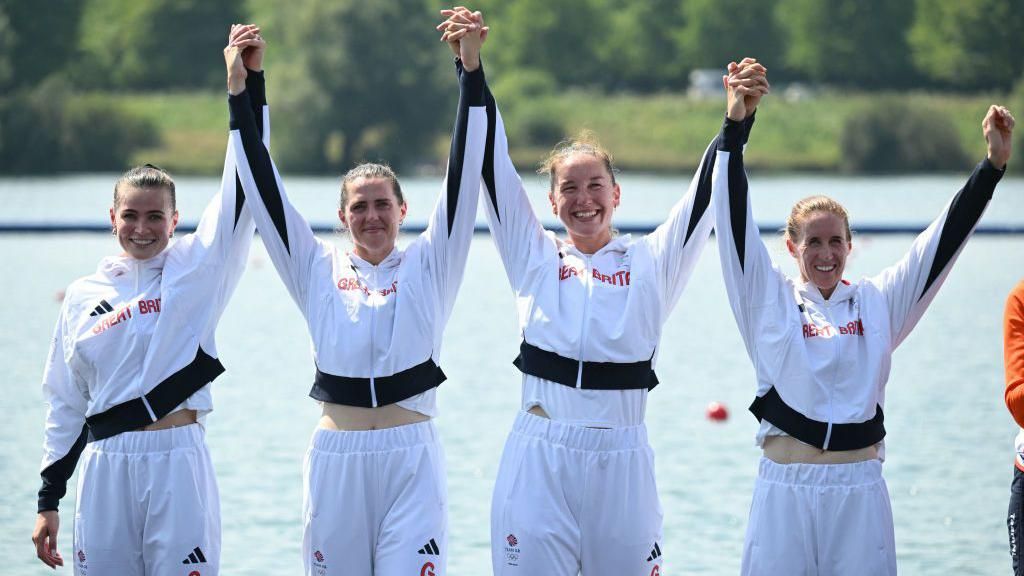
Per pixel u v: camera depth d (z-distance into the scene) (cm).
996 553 2986
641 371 2081
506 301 6981
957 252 2044
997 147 2009
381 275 2122
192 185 15350
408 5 19862
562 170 2122
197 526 2047
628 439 2066
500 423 4328
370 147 19725
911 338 5944
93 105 18688
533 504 2044
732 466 3816
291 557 2961
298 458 3847
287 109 19112
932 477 3647
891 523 2000
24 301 6650
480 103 2138
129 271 2122
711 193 2116
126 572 2053
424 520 2039
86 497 2056
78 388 2109
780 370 2014
